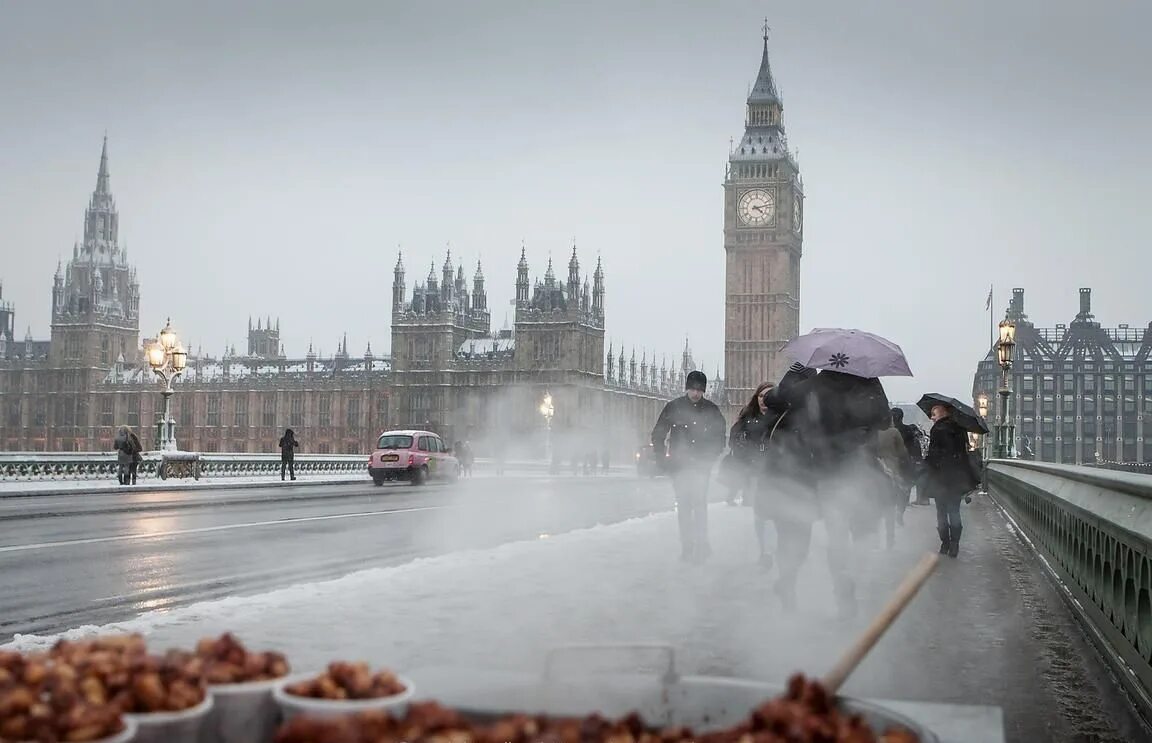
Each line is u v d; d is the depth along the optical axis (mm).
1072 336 183875
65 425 182000
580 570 14633
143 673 3309
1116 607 9695
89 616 11914
